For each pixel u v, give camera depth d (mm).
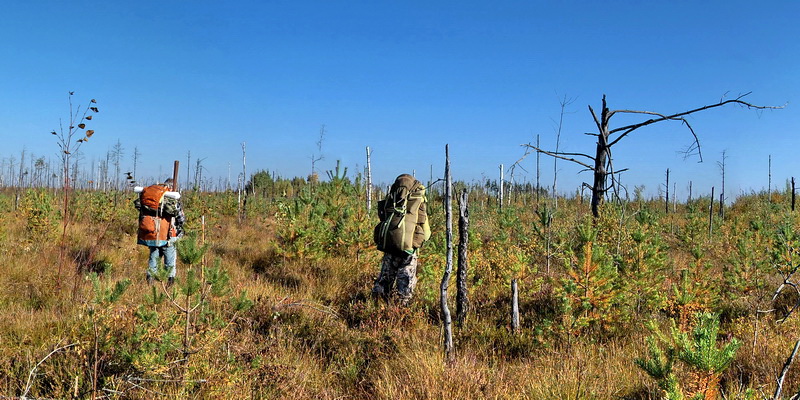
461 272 6426
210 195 20109
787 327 5734
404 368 4719
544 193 23953
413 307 6566
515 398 4148
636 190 20500
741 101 8633
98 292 4074
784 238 7770
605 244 8195
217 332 4367
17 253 8664
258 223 16703
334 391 4363
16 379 3941
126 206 16484
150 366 3723
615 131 9602
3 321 5352
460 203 6461
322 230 9297
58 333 4949
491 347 5562
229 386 3902
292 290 7707
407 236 6898
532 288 7344
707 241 14039
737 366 4801
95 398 3494
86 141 6504
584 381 4434
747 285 7551
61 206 15188
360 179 11109
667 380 3279
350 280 8445
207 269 4438
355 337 5562
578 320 5609
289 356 4926
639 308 6645
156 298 4188
